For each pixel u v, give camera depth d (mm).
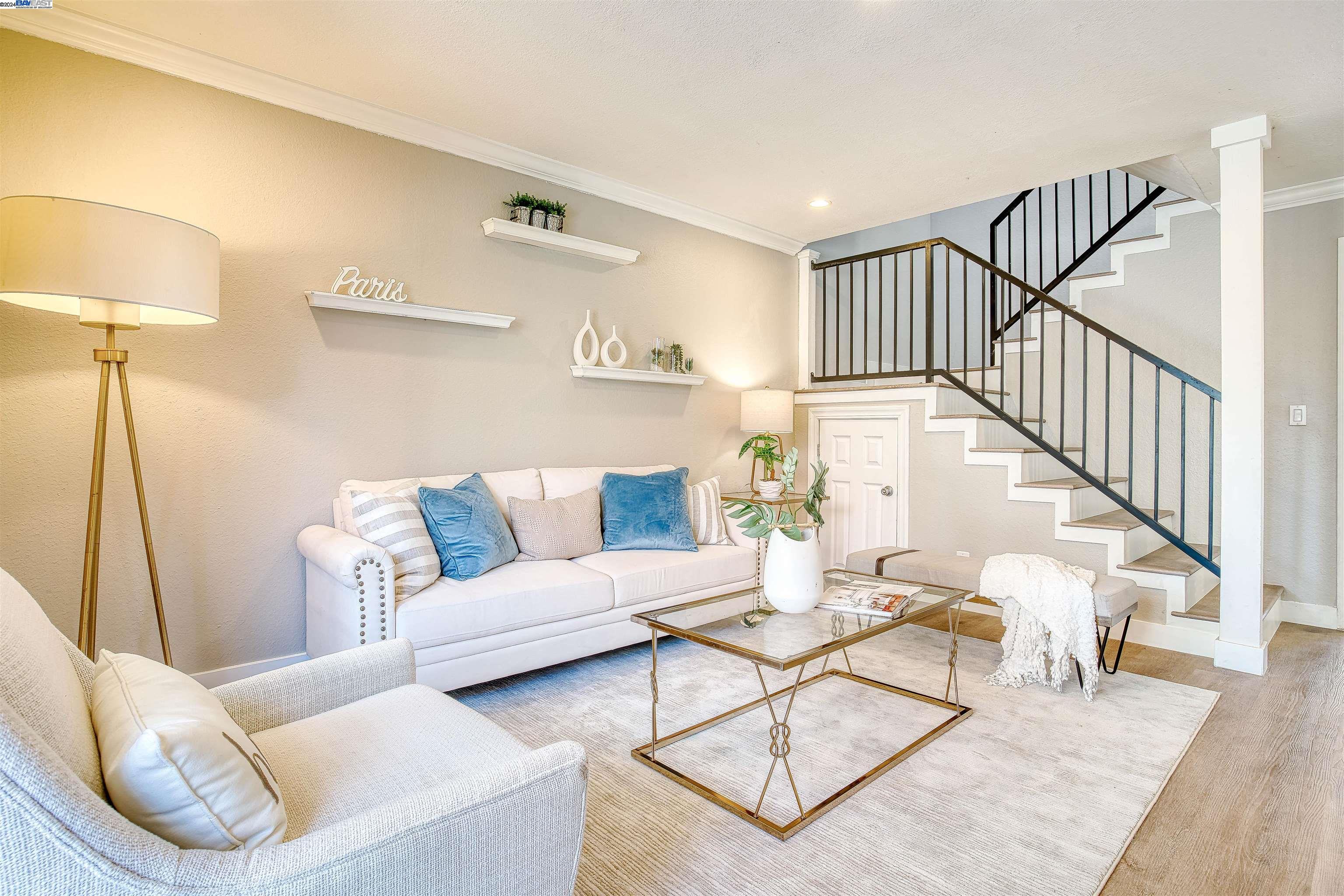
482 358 3438
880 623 2201
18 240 1818
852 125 3113
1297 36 2355
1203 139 3213
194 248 2098
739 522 3684
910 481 4477
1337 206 3768
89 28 2357
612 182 3854
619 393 4055
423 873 968
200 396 2650
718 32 2387
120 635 2500
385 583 2361
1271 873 1633
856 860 1672
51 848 765
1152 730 2418
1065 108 2930
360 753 1291
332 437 2967
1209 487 3449
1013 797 1963
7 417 2305
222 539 2705
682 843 1744
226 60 2605
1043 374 4410
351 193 3002
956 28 2342
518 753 1299
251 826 960
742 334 4793
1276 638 3580
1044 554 3857
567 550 3203
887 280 6359
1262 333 2992
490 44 2482
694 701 2668
